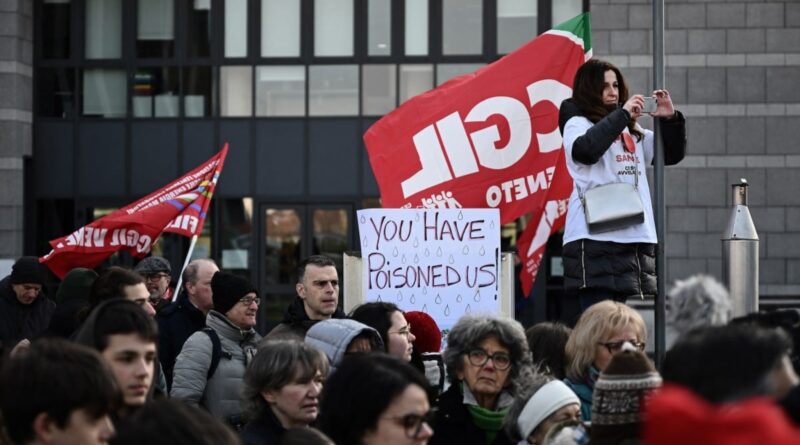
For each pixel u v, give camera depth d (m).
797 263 41.03
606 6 41.72
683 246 41.22
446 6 44.75
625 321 12.04
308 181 44.75
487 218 18.12
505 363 11.65
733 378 6.04
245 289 15.39
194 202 21.67
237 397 15.09
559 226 19.81
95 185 44.97
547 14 44.38
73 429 7.83
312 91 44.91
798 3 41.50
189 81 45.00
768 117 41.38
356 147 44.75
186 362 14.92
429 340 15.30
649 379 8.99
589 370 12.15
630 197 15.09
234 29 45.06
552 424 10.80
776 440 4.69
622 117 14.77
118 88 45.16
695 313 8.49
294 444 8.55
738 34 41.56
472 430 11.79
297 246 44.69
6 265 42.56
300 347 11.12
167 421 6.66
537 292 43.09
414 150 19.70
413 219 18.16
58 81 45.12
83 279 18.06
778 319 9.88
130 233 21.38
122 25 45.19
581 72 15.59
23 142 44.25
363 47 44.88
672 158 15.56
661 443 4.80
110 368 8.13
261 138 44.84
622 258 15.29
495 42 44.56
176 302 18.16
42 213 45.06
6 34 43.69
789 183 41.25
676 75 41.62
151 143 44.97
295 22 45.03
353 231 44.69
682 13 41.62
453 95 19.77
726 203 41.28
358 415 8.55
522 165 19.69
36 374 7.80
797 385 7.62
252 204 44.72
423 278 18.08
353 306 18.64
